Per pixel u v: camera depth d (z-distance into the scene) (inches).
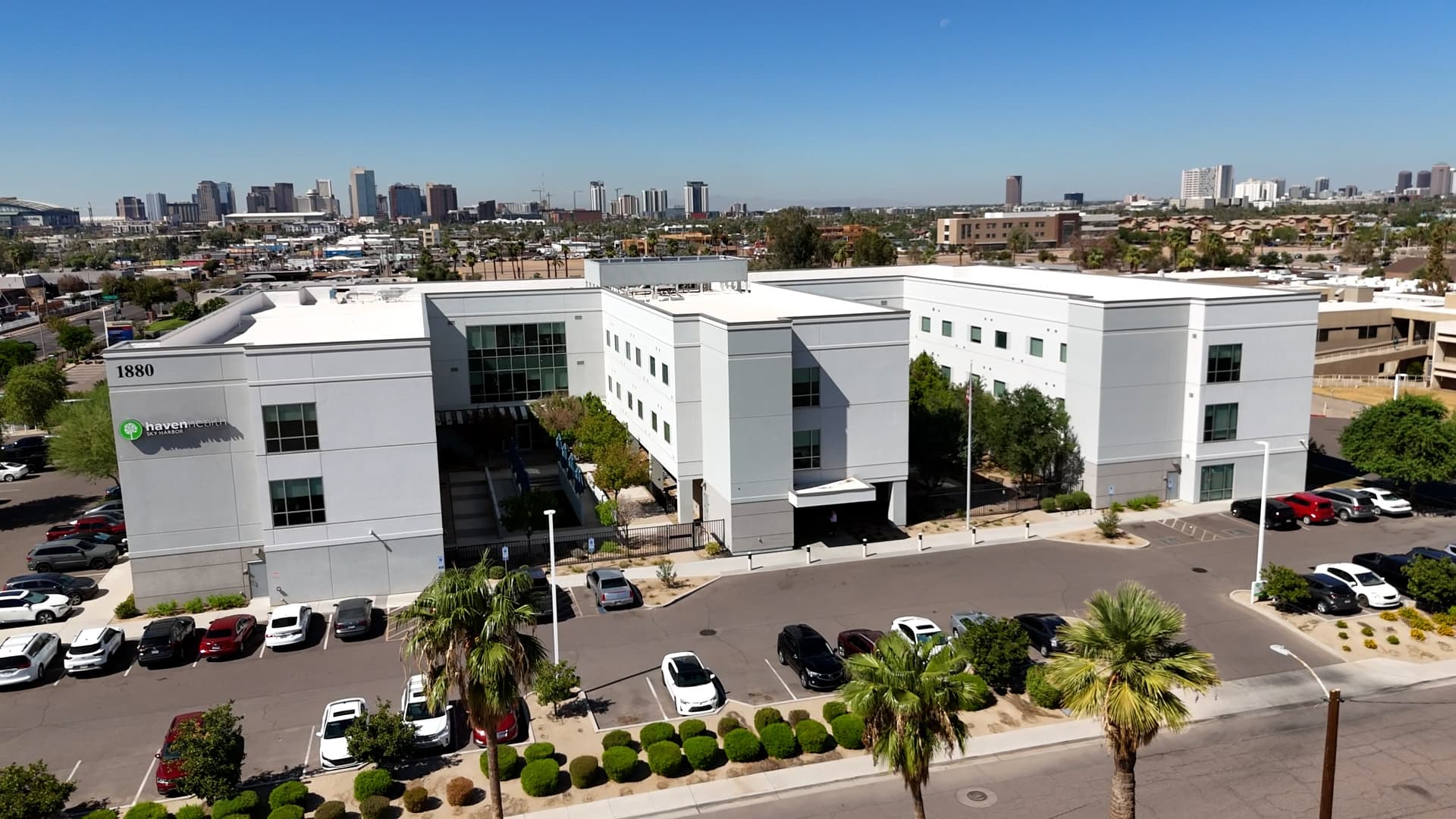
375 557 1718.8
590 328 2773.1
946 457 2210.9
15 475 2655.0
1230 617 1568.7
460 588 879.7
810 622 1578.5
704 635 1534.2
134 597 1672.0
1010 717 1264.8
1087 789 1096.8
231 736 1080.8
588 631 1557.6
